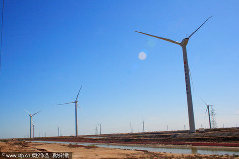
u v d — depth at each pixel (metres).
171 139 91.31
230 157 42.91
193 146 71.31
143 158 44.38
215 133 82.44
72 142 127.94
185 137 89.25
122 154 52.16
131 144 94.81
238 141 67.69
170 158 43.53
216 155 46.81
